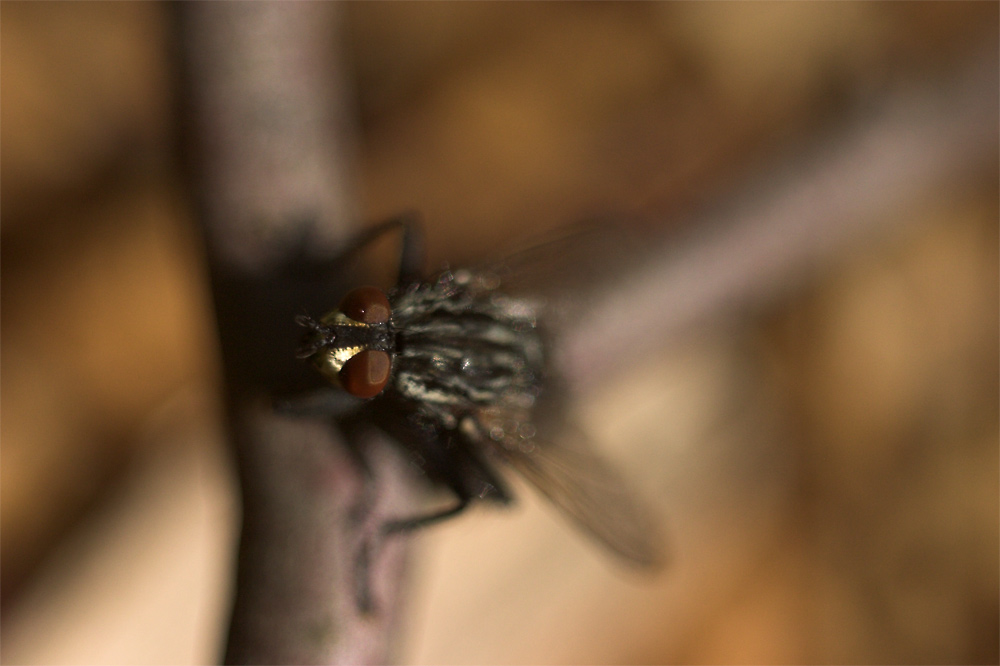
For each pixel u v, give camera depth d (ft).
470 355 0.33
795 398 0.38
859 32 0.39
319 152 0.32
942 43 0.38
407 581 0.32
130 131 0.38
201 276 0.32
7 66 0.38
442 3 0.40
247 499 0.31
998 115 0.36
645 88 0.40
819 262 0.36
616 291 0.34
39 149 0.38
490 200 0.39
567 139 0.39
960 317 0.38
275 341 0.32
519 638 0.36
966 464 0.38
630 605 0.37
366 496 0.32
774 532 0.38
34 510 0.37
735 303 0.35
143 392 0.38
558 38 0.40
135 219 0.38
